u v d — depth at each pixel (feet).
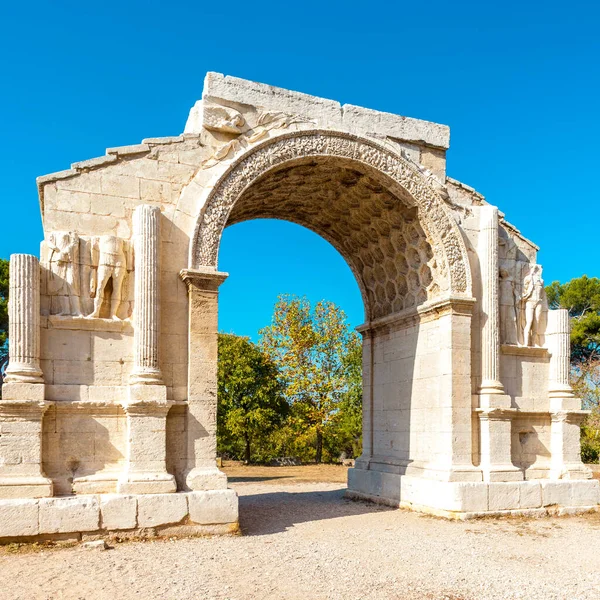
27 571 38.24
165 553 43.01
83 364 50.31
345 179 65.67
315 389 146.10
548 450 65.87
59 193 51.90
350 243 77.41
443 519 58.13
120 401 50.26
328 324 150.10
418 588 35.83
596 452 133.90
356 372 150.71
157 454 49.34
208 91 57.21
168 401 49.93
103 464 49.47
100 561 40.63
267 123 59.11
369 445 75.46
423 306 65.98
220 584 35.78
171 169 55.26
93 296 51.49
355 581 37.04
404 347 70.54
